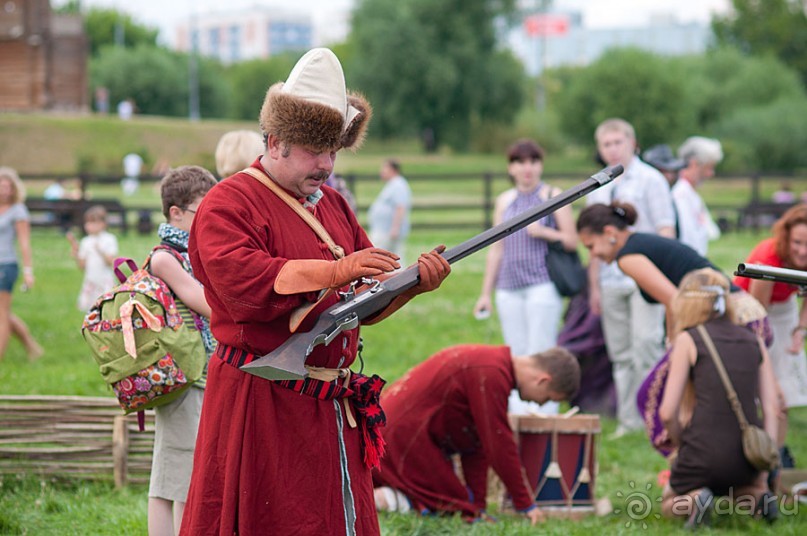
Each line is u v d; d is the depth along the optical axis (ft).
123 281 18.95
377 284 14.76
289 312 14.60
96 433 25.00
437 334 48.57
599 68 264.93
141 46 338.75
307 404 15.05
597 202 31.73
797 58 372.79
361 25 293.64
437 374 23.52
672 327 27.43
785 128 240.32
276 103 14.62
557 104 276.41
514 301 32.12
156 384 18.04
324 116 14.53
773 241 28.19
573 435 24.52
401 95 287.28
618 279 32.50
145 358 18.08
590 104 266.57
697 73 288.71
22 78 202.49
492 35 294.87
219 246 14.44
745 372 23.89
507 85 294.46
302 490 14.90
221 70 408.05
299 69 14.73
